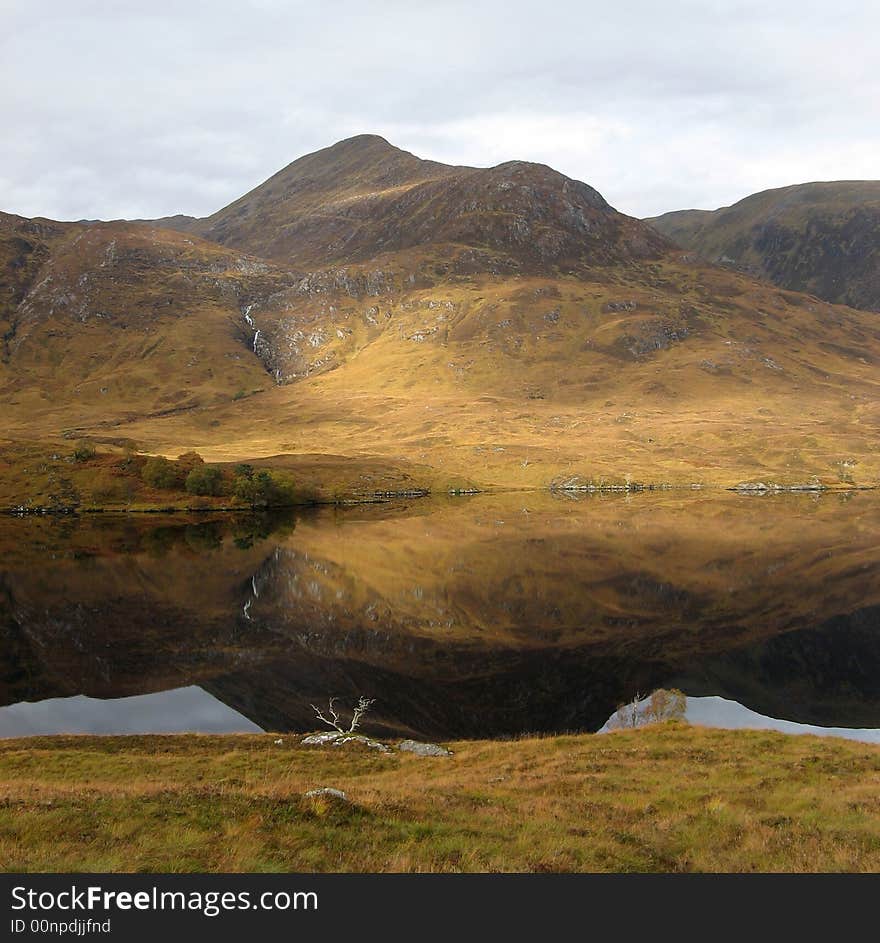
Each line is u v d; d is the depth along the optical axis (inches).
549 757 1721.2
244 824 994.7
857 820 1133.1
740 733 1870.1
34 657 3499.0
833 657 3484.3
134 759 1765.5
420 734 2465.6
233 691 2999.5
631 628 4050.2
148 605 4584.2
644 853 1003.3
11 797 1128.2
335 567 5703.7
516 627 4092.0
